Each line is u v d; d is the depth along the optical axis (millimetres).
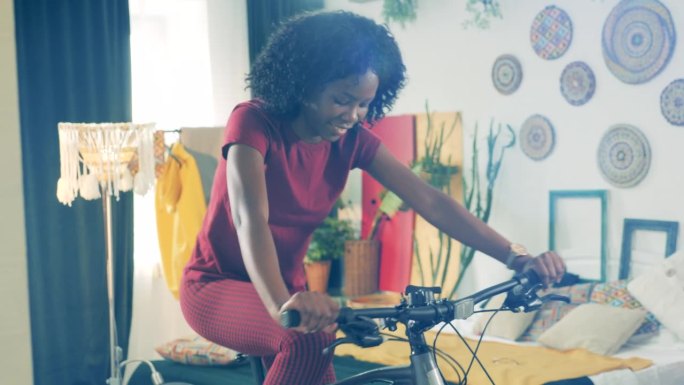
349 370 3213
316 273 5016
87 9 4586
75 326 4582
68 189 3627
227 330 1430
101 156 3613
